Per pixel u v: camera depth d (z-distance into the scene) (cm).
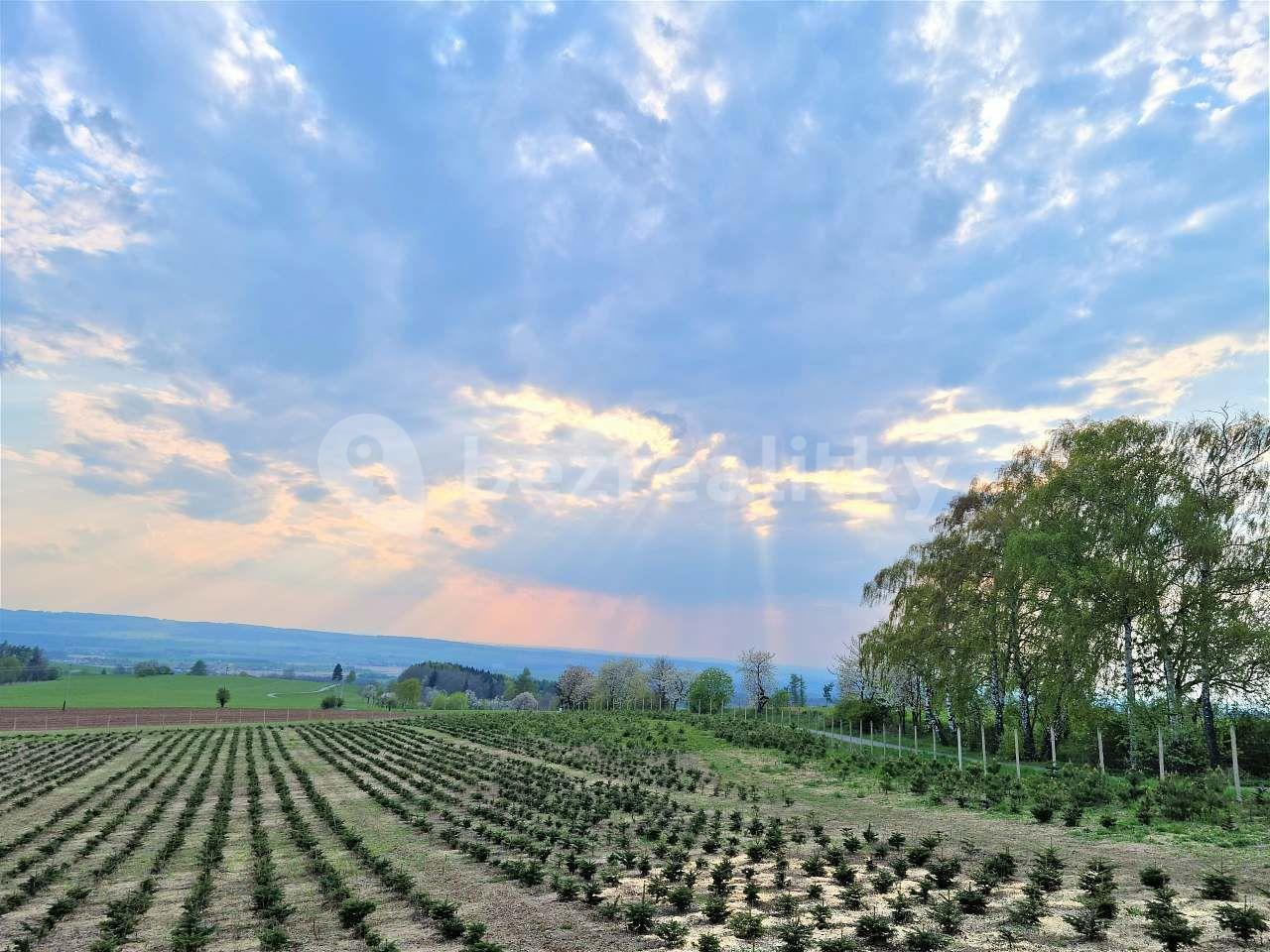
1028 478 4428
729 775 3897
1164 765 3356
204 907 1741
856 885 1514
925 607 4828
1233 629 3158
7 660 18650
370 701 15975
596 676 11869
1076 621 3550
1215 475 3459
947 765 3775
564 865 2036
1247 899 1372
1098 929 1152
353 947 1412
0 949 1547
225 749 6003
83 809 3378
